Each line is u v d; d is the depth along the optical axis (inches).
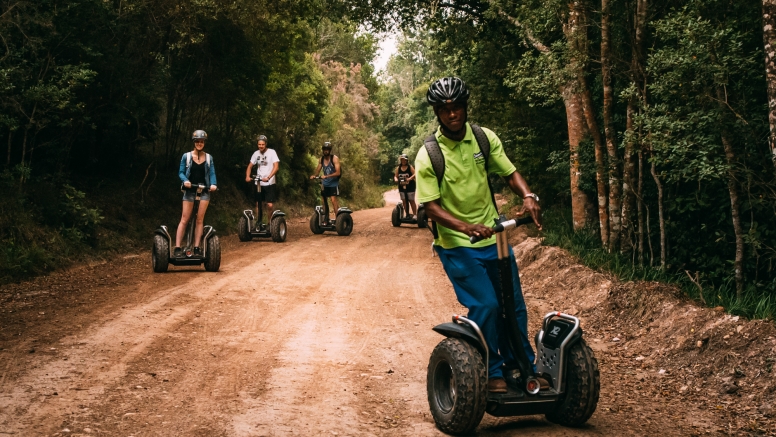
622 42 373.4
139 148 636.1
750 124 265.0
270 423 151.1
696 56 264.2
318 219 623.5
